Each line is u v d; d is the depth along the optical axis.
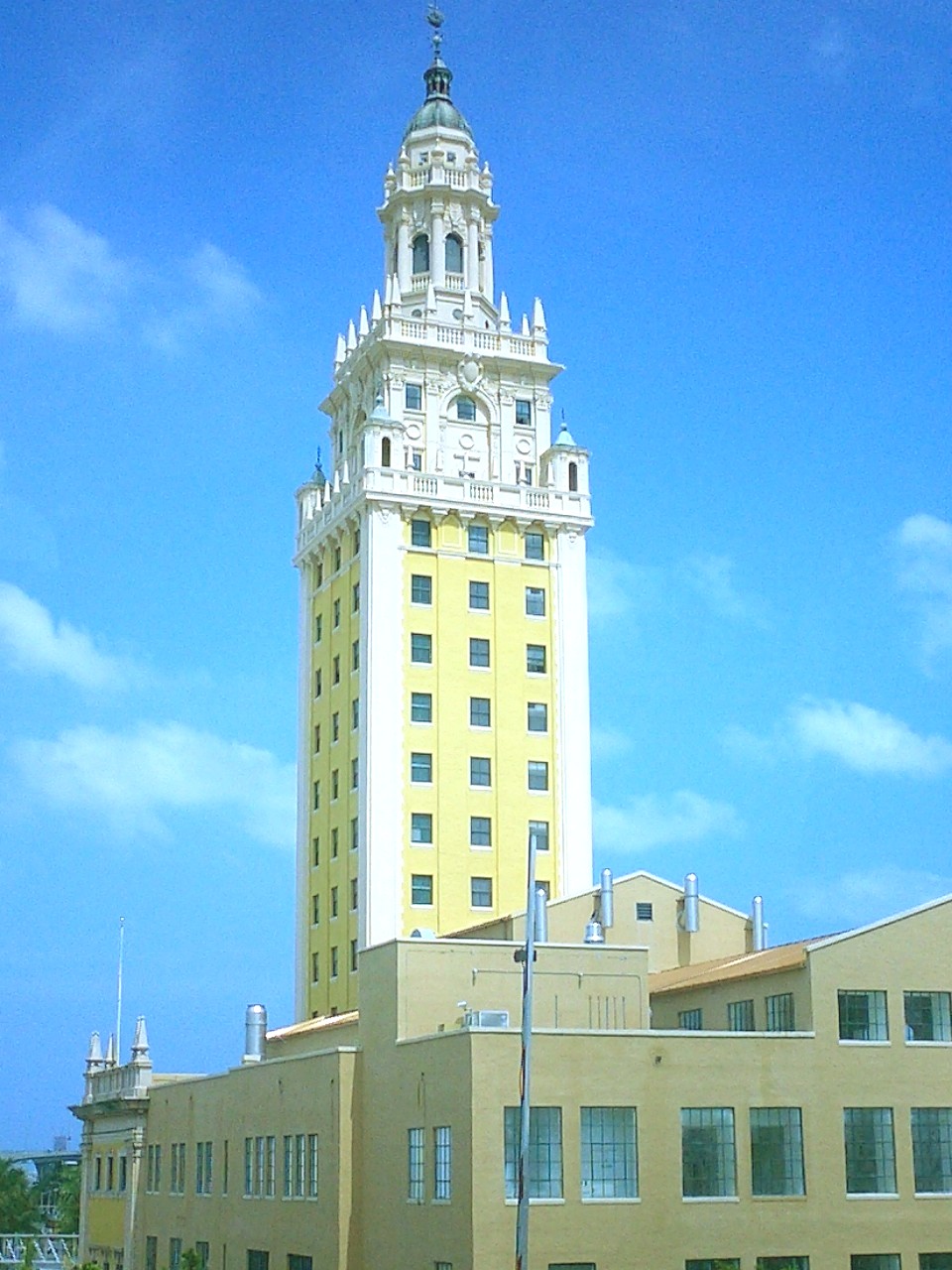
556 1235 61.62
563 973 71.94
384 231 124.56
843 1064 66.88
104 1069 107.50
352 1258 69.25
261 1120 79.31
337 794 110.50
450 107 125.06
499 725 109.12
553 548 113.69
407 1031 69.00
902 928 69.12
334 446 122.56
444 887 105.12
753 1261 64.00
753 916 89.50
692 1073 64.88
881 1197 66.12
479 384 116.50
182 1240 88.50
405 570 109.44
